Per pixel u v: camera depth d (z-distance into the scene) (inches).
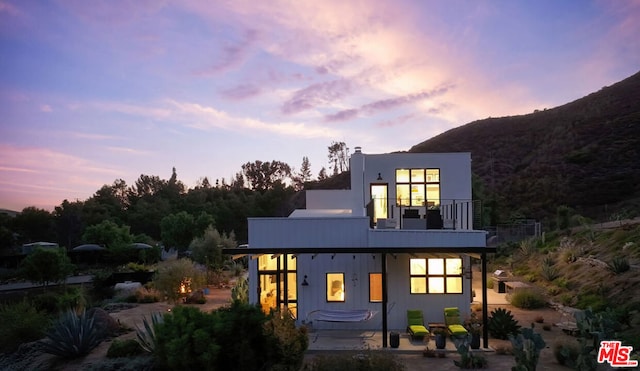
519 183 2042.3
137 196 3521.2
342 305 593.0
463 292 585.3
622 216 1183.6
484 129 3191.4
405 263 589.3
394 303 587.8
